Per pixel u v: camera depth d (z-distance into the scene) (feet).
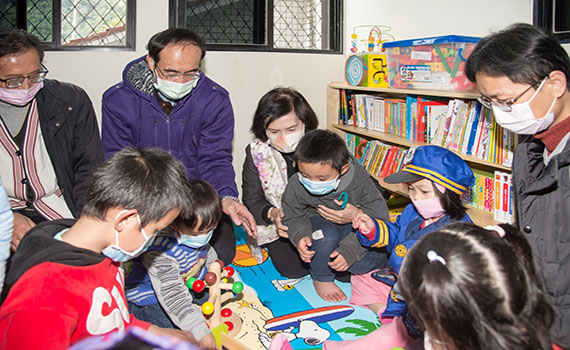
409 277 3.04
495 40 4.31
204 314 5.99
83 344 2.71
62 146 6.49
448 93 8.00
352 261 6.97
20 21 10.36
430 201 5.65
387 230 6.43
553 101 4.21
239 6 11.96
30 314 3.24
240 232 10.33
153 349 2.56
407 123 9.60
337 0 12.01
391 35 11.05
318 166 6.43
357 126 11.59
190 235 5.68
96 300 3.71
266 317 6.87
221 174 7.83
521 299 2.84
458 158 5.68
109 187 3.69
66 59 10.29
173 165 4.04
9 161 6.23
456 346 2.85
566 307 4.30
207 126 7.74
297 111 7.47
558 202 4.26
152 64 6.79
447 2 9.79
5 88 5.85
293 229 7.42
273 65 11.59
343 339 6.28
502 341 2.73
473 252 2.89
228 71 11.32
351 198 7.23
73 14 10.63
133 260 5.94
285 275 8.13
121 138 7.43
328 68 11.99
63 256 3.58
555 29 8.57
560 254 4.28
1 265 3.44
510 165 7.14
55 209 6.56
